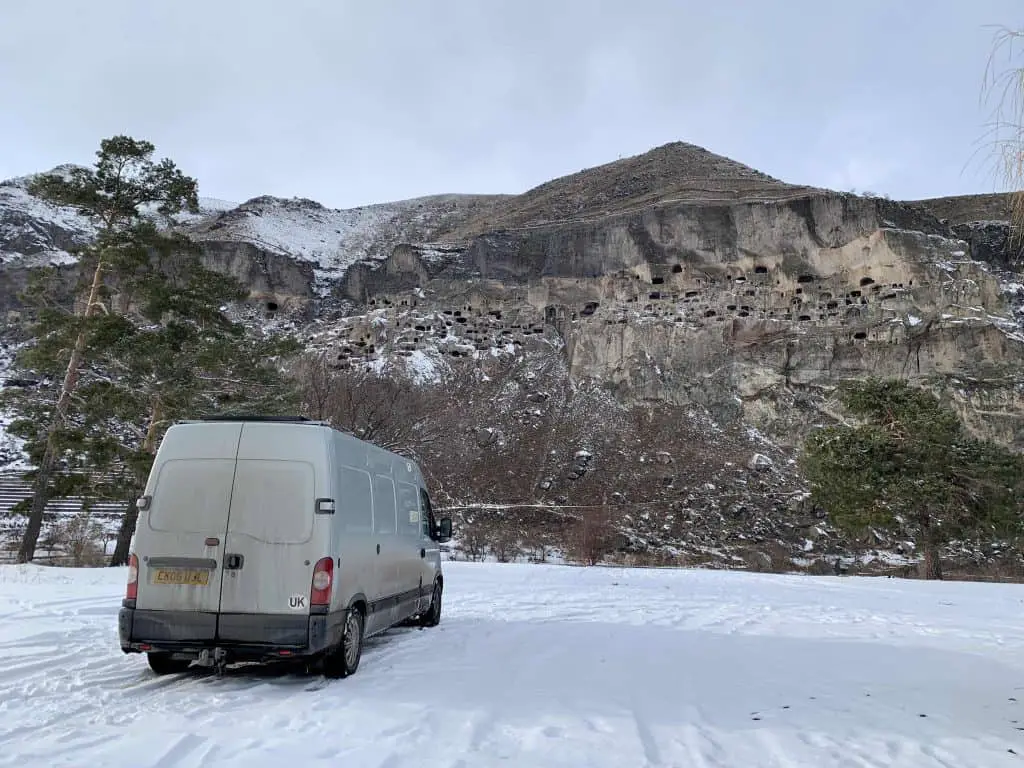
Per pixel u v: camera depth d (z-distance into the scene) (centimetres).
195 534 674
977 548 3756
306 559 668
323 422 735
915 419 3027
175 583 666
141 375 2423
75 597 1182
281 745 464
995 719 567
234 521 676
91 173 2538
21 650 759
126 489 2391
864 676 743
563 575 1958
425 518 1066
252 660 670
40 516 2345
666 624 1115
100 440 2366
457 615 1179
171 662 707
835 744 493
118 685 642
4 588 1289
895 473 2953
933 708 603
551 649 868
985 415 4534
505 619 1137
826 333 5203
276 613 654
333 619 674
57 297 3131
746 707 601
